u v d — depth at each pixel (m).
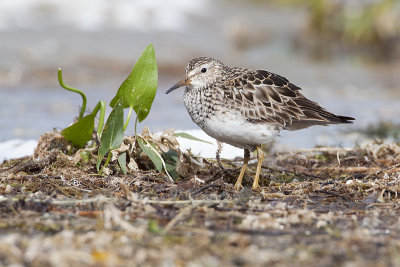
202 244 7.36
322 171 12.16
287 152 13.51
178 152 10.97
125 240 7.37
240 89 10.81
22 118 16.72
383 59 26.16
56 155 11.11
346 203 9.62
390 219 8.68
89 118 11.30
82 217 8.35
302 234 7.90
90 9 28.97
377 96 20.75
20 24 26.80
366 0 28.64
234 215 8.58
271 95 10.88
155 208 8.78
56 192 9.75
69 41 25.41
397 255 7.09
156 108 18.75
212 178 11.01
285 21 30.39
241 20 29.23
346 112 18.53
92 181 10.32
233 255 7.05
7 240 7.10
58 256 6.69
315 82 22.31
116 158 10.76
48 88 20.12
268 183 11.30
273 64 24.52
